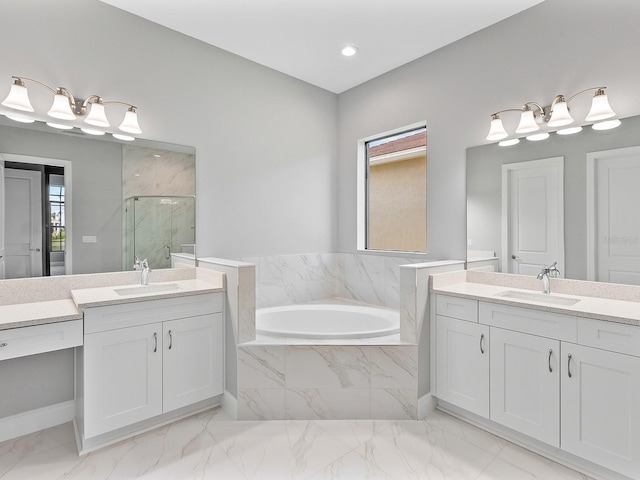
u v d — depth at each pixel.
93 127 2.45
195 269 2.91
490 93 2.72
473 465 1.92
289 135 3.54
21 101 2.06
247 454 2.02
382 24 2.69
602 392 1.76
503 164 2.64
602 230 2.19
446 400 2.43
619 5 2.13
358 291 3.73
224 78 3.08
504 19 2.64
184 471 1.87
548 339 1.95
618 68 2.14
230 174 3.13
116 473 1.85
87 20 2.41
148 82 2.67
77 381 2.24
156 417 2.31
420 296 2.45
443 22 2.67
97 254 2.47
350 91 3.82
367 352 2.40
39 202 2.27
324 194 3.84
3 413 2.15
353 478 1.82
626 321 1.67
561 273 2.34
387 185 4.43
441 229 3.04
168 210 2.78
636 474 1.65
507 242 2.61
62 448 2.06
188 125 2.88
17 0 2.16
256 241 3.31
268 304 3.40
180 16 2.62
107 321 2.04
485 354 2.22
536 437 1.99
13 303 2.18
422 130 3.37
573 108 2.32
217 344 2.50
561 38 2.36
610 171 2.16
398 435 2.21
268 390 2.39
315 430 2.27
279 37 2.88
